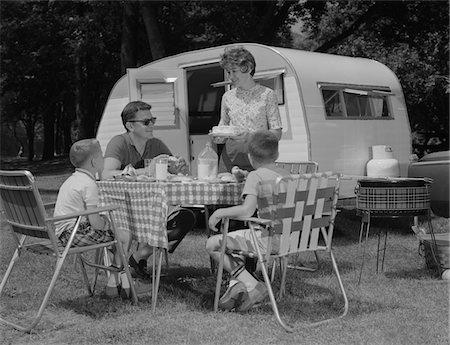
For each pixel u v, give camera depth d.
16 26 18.47
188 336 3.36
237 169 4.03
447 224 7.69
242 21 14.59
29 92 24.66
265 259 3.46
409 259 5.52
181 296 4.20
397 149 7.98
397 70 13.52
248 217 3.50
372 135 7.50
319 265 5.04
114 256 4.11
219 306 3.83
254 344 3.23
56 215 3.81
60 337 3.42
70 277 4.79
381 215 4.55
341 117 7.09
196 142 8.20
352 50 15.23
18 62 19.67
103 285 4.55
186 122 8.09
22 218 3.67
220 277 3.75
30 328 3.48
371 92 7.57
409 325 3.51
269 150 3.65
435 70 13.85
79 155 3.82
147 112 4.71
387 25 14.88
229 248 3.71
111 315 3.79
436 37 14.47
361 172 7.33
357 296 4.18
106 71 21.08
